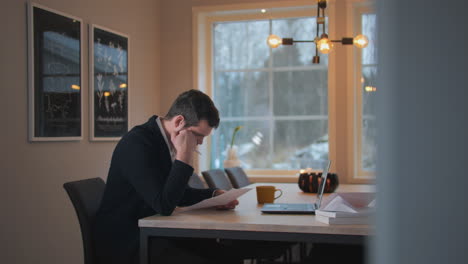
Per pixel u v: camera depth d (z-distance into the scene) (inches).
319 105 191.5
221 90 201.9
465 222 10.4
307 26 193.0
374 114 12.1
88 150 146.5
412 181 10.8
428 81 10.6
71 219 136.6
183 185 64.1
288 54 195.2
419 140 10.7
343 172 179.3
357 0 177.9
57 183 130.8
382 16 11.5
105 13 157.3
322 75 191.3
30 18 119.5
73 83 137.6
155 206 63.9
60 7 133.1
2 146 111.0
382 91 11.5
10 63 113.7
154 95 193.9
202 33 199.3
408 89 10.8
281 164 195.2
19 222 116.0
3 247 111.0
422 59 10.7
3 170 111.2
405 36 10.9
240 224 58.5
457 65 10.4
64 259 133.3
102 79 153.6
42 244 124.4
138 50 180.4
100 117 151.9
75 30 138.8
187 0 196.4
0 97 110.5
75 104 138.4
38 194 122.9
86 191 75.0
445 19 10.5
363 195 68.5
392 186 11.1
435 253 10.7
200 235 60.0
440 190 10.5
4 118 111.6
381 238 11.7
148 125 73.6
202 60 199.2
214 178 130.7
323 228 55.7
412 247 10.9
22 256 117.0
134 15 177.3
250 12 195.8
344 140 179.6
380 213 11.7
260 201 85.5
